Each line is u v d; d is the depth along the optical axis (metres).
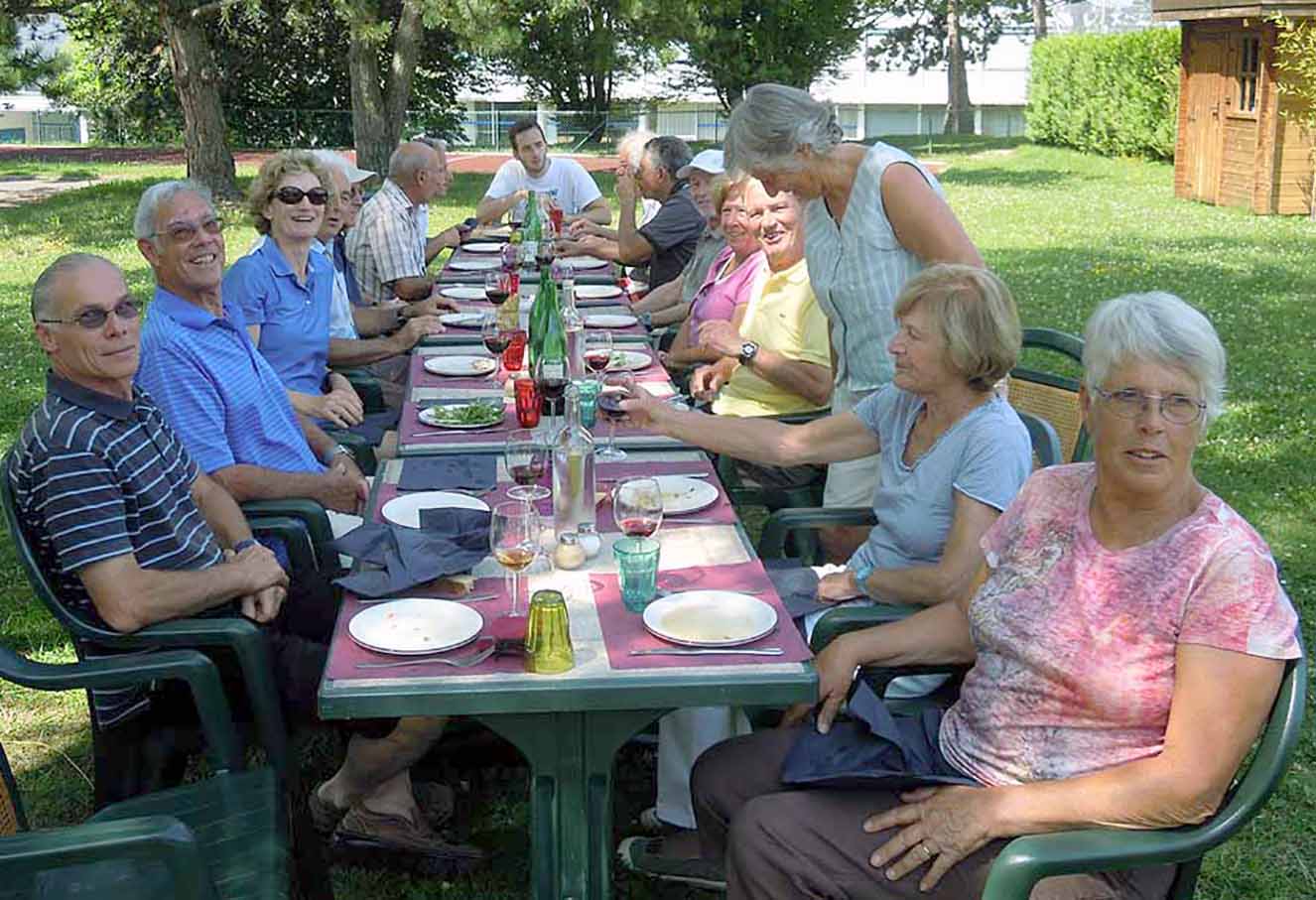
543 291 4.03
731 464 4.42
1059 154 25.17
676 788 3.05
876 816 2.27
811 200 3.58
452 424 3.80
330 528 3.52
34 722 3.84
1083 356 2.11
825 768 2.31
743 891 2.30
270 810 2.46
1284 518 5.36
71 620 2.68
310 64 27.09
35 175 21.72
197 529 2.97
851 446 3.19
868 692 2.45
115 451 2.72
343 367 5.25
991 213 15.98
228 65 26.33
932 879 2.16
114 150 27.42
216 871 2.28
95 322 2.67
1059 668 2.15
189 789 2.54
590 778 2.34
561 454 2.82
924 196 3.32
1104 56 23.33
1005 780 2.23
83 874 2.29
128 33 26.89
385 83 23.11
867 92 43.66
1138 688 2.07
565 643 2.22
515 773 3.53
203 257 3.49
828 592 3.02
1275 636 1.94
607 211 9.48
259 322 4.55
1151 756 2.10
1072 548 2.19
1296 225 14.19
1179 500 2.09
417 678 2.20
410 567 2.55
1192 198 17.06
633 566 2.47
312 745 3.64
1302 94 14.54
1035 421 3.18
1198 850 1.97
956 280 2.79
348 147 27.33
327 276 4.84
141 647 2.70
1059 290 10.53
